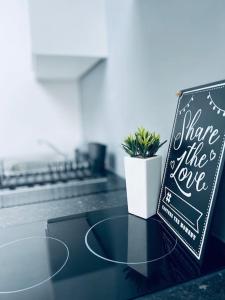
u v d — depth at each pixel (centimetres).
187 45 73
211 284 48
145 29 94
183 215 63
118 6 113
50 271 54
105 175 136
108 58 132
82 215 84
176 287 48
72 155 192
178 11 76
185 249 60
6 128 188
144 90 100
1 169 157
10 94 186
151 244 64
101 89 151
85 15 121
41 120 196
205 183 57
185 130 69
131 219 79
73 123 203
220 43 61
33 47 113
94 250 62
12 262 58
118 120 130
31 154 195
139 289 47
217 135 57
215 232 65
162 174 84
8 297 46
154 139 75
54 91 196
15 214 88
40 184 123
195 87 67
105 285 49
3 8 175
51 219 82
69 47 119
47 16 113
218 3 60
